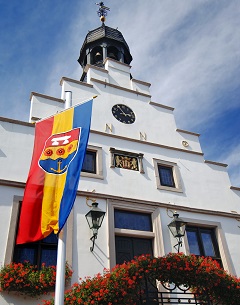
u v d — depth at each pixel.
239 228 12.72
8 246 8.88
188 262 8.98
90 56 17.22
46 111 12.13
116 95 14.12
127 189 11.59
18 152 10.66
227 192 13.63
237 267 11.63
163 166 13.18
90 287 7.72
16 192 9.86
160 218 11.36
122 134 13.05
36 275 8.52
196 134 14.91
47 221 7.33
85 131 8.33
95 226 9.81
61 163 8.05
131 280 8.06
